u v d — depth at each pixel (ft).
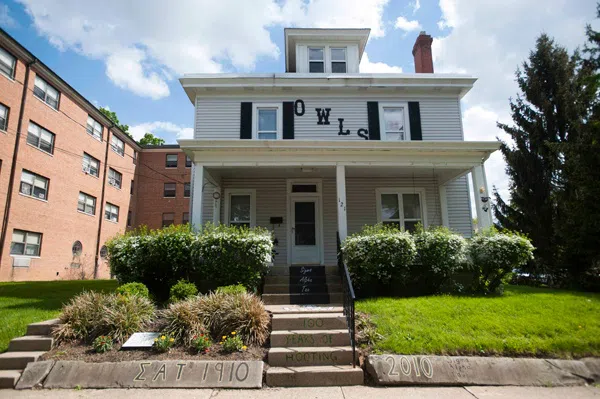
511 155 52.01
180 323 19.36
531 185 49.85
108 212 86.07
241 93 41.98
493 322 20.08
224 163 32.65
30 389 15.49
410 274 29.14
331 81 41.75
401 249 27.73
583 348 17.89
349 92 42.32
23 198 58.95
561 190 45.52
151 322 20.84
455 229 40.32
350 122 41.63
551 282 40.47
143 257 27.96
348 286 19.61
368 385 16.02
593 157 35.19
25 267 58.70
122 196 92.02
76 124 73.26
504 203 54.08
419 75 42.06
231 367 16.58
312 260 39.42
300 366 17.10
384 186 41.39
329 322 20.31
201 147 32.22
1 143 55.11
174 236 28.14
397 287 29.01
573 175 36.70
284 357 17.38
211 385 15.78
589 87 49.24
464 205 41.09
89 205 78.23
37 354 17.44
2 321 21.35
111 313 19.67
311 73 42.88
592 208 34.99
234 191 40.52
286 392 15.25
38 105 62.49
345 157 33.30
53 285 39.34
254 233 29.35
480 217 32.91
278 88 41.83
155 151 103.09
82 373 16.19
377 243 27.84
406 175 40.81
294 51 49.49
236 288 24.06
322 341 18.72
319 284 28.94
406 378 16.01
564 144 38.99
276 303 26.55
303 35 46.57
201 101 41.75
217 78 41.29
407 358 16.81
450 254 28.68
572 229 36.63
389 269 27.91
